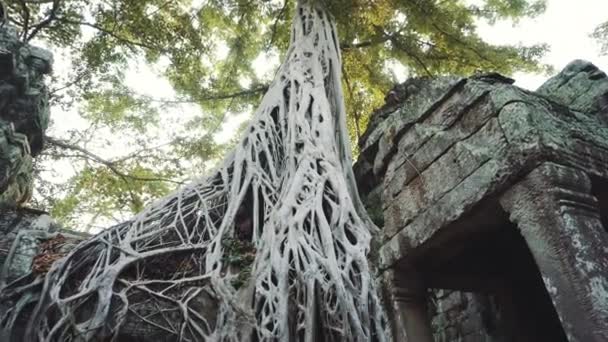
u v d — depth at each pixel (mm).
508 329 4617
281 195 4723
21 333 4250
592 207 2652
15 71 5504
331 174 4840
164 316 4410
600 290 2266
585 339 2225
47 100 6539
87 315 4266
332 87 7008
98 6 9109
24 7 8492
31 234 5129
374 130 4555
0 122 5312
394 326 3574
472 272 4234
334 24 8164
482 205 3078
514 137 2932
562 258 2438
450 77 3709
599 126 3418
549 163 2703
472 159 3209
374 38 10266
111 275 4445
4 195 5375
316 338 3381
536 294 4652
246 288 3938
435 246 3537
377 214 5680
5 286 4445
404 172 3932
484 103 3297
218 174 5969
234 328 3652
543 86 4367
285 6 10266
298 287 3639
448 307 5797
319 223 4164
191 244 4934
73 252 4859
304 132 5465
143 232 5230
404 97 4762
